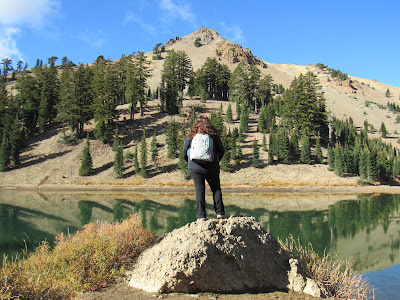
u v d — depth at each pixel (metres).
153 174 52.03
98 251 5.38
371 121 131.12
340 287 5.63
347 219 22.64
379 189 46.69
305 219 22.34
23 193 41.19
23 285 4.26
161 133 67.62
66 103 63.09
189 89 97.38
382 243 15.47
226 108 89.50
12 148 54.38
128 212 24.48
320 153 57.94
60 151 59.50
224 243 4.71
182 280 4.36
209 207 27.08
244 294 4.47
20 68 175.00
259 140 65.56
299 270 5.24
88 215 22.81
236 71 92.12
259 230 5.34
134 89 72.75
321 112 69.62
